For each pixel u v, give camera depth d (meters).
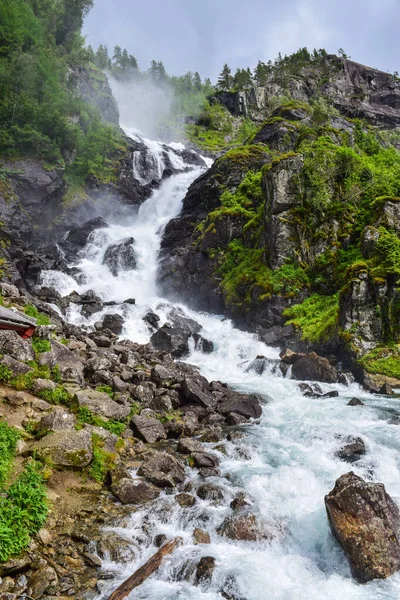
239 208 34.19
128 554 7.62
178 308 30.36
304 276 27.08
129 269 37.75
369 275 21.44
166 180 55.44
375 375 19.00
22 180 41.31
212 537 8.17
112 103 70.62
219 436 12.82
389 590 6.77
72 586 6.84
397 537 7.42
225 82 113.38
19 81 47.59
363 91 101.75
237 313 29.06
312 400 16.72
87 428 11.05
